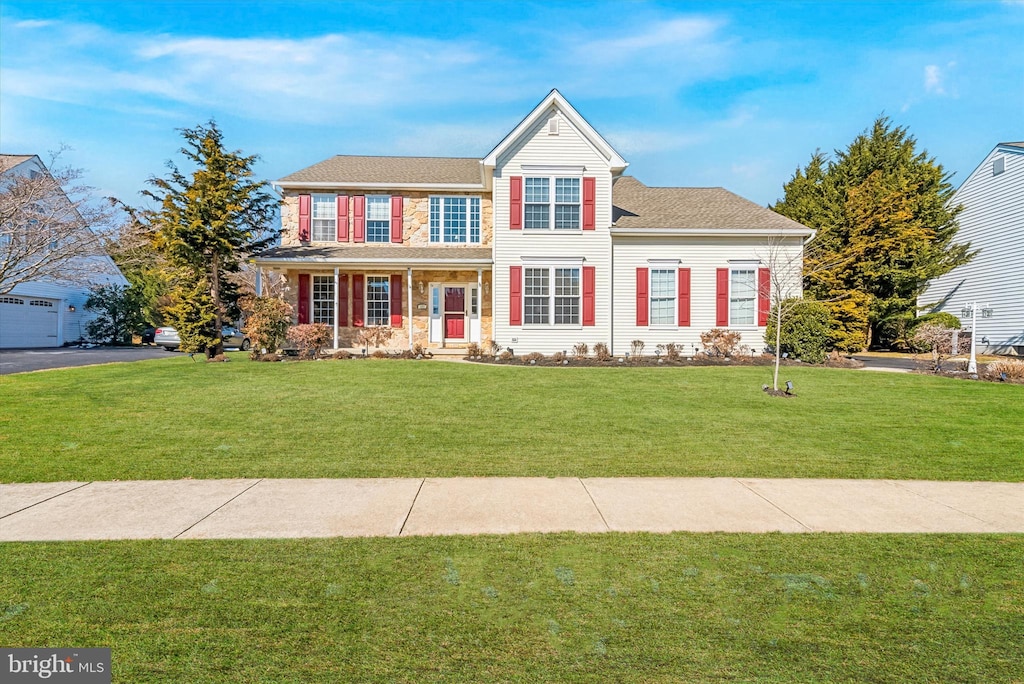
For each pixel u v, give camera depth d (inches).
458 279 817.5
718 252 773.3
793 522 208.4
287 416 383.9
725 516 214.4
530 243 755.4
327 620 138.3
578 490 245.6
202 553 176.7
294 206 808.3
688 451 310.8
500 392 476.7
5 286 927.7
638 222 784.3
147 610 141.6
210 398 438.6
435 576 162.2
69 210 917.8
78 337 1253.1
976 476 270.1
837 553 180.1
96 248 984.3
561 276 760.3
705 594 152.6
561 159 756.0
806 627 137.0
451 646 128.2
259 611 142.0
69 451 298.5
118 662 120.6
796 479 263.9
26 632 131.3
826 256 991.0
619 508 222.7
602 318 761.6
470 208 824.3
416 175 848.3
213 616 139.4
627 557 176.2
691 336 772.0
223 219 698.2
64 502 225.3
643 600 149.3
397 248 805.2
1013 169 987.9
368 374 561.6
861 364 681.0
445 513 216.1
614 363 689.0
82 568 164.9
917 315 1099.3
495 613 142.3
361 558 174.1
